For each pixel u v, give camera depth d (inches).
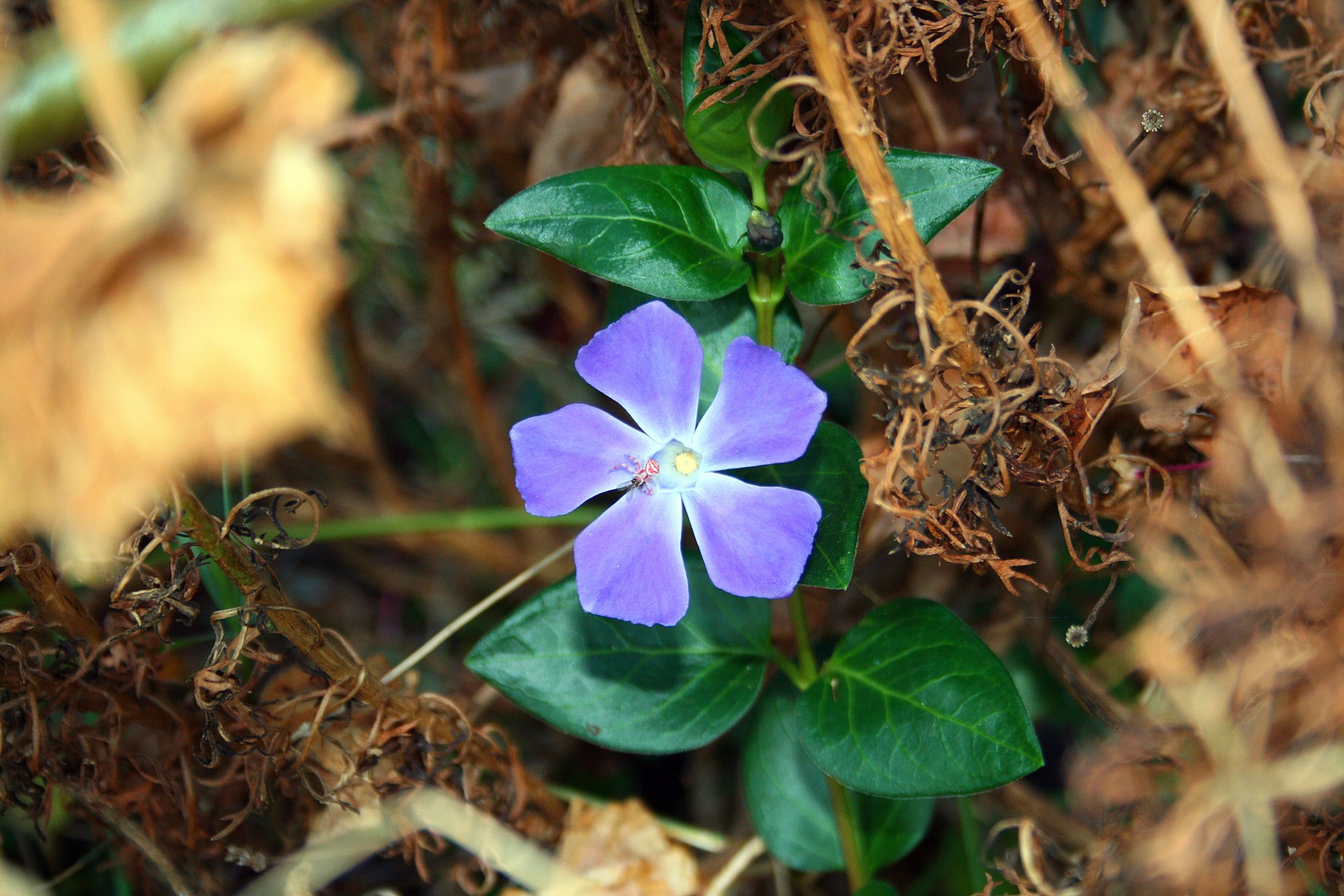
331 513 18.6
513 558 18.5
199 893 15.5
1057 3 14.6
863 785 14.0
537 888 15.5
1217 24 14.2
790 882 16.4
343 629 18.6
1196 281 16.4
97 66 11.7
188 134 10.8
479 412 18.3
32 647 14.8
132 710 15.0
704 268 14.1
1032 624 16.1
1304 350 14.3
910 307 16.0
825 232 14.1
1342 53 15.2
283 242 10.8
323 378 11.0
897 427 13.9
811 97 14.3
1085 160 16.1
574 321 18.8
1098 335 16.8
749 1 14.6
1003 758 13.8
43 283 11.0
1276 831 14.0
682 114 15.4
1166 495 14.6
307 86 10.8
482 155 17.8
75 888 16.3
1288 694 13.8
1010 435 14.2
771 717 15.7
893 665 14.3
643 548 13.7
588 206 14.1
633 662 14.7
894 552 14.3
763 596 13.4
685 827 16.2
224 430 11.0
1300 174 14.9
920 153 13.9
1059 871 15.9
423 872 15.5
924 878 16.4
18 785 14.8
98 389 11.0
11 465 11.2
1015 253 16.7
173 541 14.4
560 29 16.8
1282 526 14.0
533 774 17.0
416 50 16.9
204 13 12.6
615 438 13.8
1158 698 15.0
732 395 13.5
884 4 13.9
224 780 15.0
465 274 19.3
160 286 10.9
